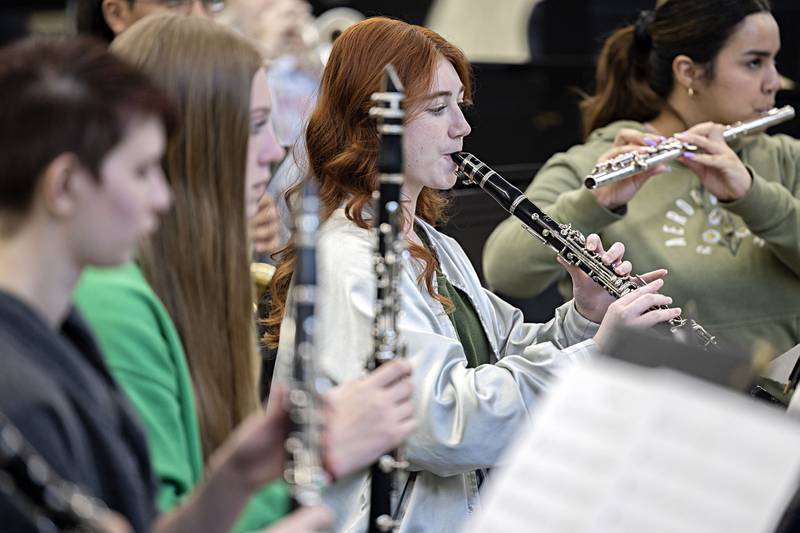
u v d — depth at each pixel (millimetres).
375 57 3363
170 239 2621
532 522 1825
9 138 1875
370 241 3291
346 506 3172
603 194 4250
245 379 2719
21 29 8195
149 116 1975
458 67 3475
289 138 5695
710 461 1785
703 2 4445
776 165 4691
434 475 3242
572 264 3682
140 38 2635
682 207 4484
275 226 4398
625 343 1992
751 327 4410
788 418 1810
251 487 2113
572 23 8164
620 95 4754
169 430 2459
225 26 2729
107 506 1999
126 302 2451
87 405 1949
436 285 3500
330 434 2332
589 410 1881
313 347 2066
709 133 4309
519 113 6387
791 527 2111
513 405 3137
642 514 1782
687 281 4379
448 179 3432
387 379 2422
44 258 1914
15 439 1747
